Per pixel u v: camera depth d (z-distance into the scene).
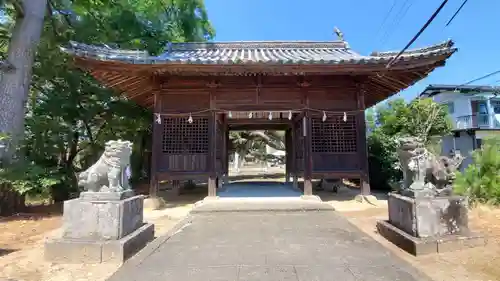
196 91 8.58
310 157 8.41
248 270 3.28
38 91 11.66
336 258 3.65
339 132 8.59
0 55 8.98
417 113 13.80
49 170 8.07
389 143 11.24
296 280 2.99
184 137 8.48
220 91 8.64
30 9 7.99
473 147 18.38
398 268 3.29
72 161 11.66
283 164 29.83
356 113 8.53
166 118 8.49
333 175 8.40
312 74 8.08
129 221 4.11
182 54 10.06
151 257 3.77
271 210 6.86
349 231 5.04
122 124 12.48
